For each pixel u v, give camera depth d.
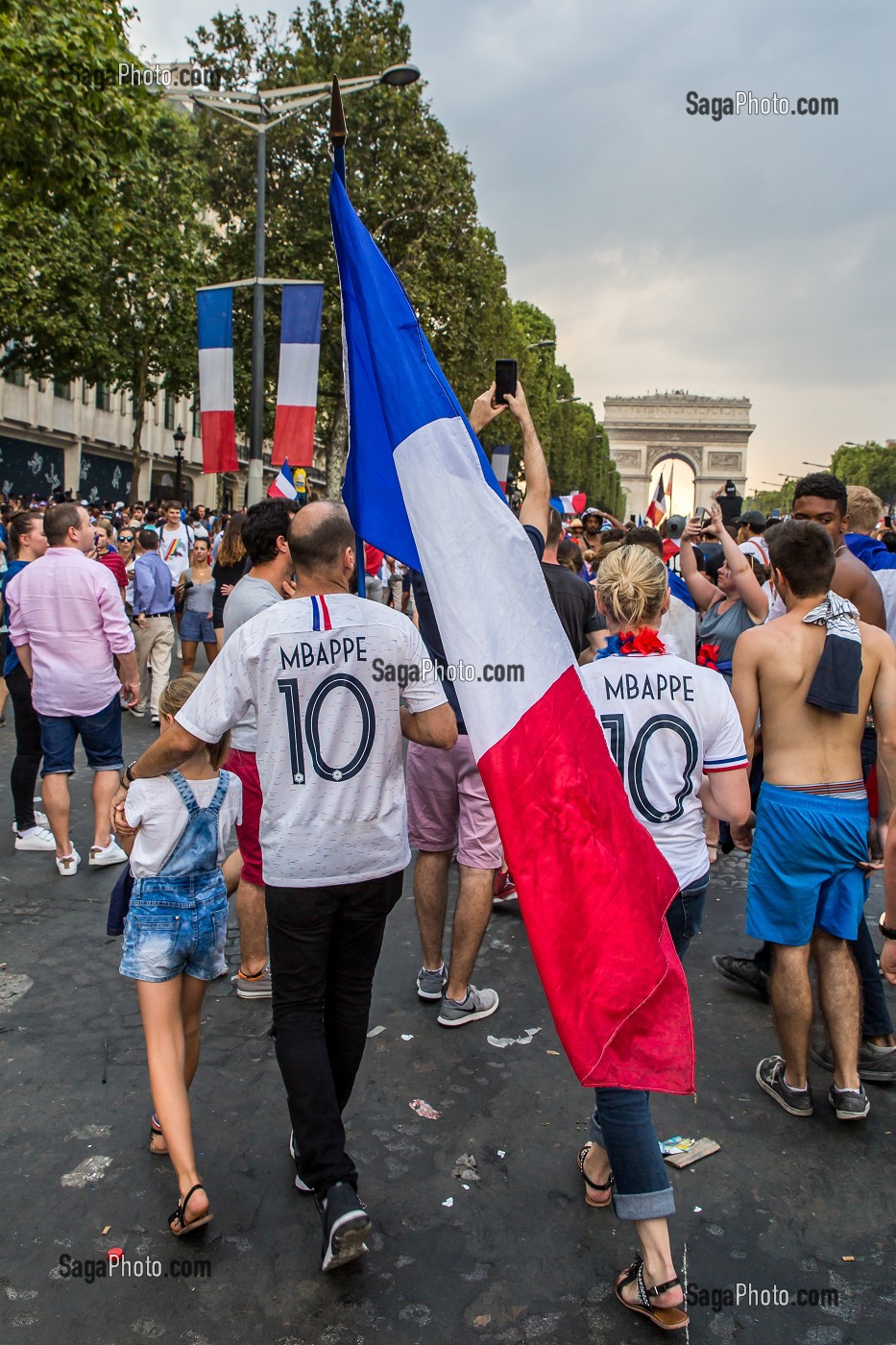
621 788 2.66
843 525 4.70
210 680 2.76
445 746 2.87
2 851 6.15
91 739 5.78
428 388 2.90
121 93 11.69
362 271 3.06
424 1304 2.62
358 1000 2.93
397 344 2.98
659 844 2.86
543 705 2.65
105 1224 2.88
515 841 2.58
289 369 14.39
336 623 2.75
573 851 2.57
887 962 3.23
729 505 8.10
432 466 2.85
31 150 11.24
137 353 31.67
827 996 3.49
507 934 5.23
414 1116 3.47
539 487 4.07
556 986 2.51
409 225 30.06
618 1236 2.88
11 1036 3.92
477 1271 2.73
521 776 2.61
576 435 73.31
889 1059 3.78
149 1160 3.17
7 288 23.39
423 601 4.11
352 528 2.87
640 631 2.90
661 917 2.62
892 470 90.56
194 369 32.34
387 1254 2.80
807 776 3.43
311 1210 2.97
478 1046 3.97
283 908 2.74
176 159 28.95
